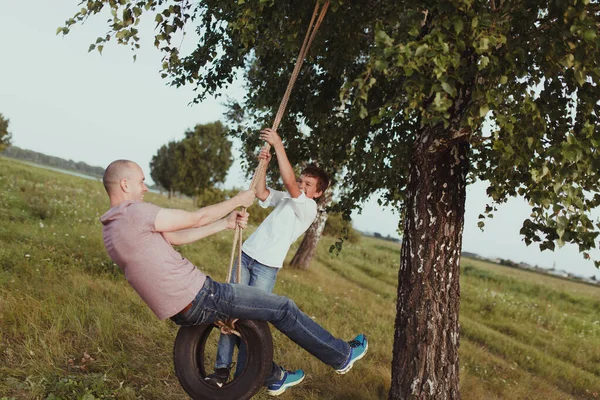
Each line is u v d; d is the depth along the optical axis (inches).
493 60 107.8
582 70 104.6
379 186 229.8
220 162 1688.0
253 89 235.5
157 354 229.0
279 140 138.4
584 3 100.8
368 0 168.1
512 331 560.4
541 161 122.9
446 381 181.5
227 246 606.9
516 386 322.7
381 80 180.7
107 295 284.0
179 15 176.9
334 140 213.6
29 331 214.8
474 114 113.4
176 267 104.0
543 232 129.8
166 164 1806.1
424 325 180.5
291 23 153.5
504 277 1014.4
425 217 181.0
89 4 154.6
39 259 333.1
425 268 180.9
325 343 122.9
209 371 221.0
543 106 121.1
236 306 110.1
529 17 111.3
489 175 166.9
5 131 1708.9
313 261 767.7
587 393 370.3
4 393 165.9
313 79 209.3
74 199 670.5
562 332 603.5
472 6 112.7
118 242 101.4
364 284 687.1
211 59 216.7
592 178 133.6
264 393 214.5
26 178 816.3
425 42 103.5
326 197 594.9
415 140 187.2
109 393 180.4
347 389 231.1
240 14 144.6
